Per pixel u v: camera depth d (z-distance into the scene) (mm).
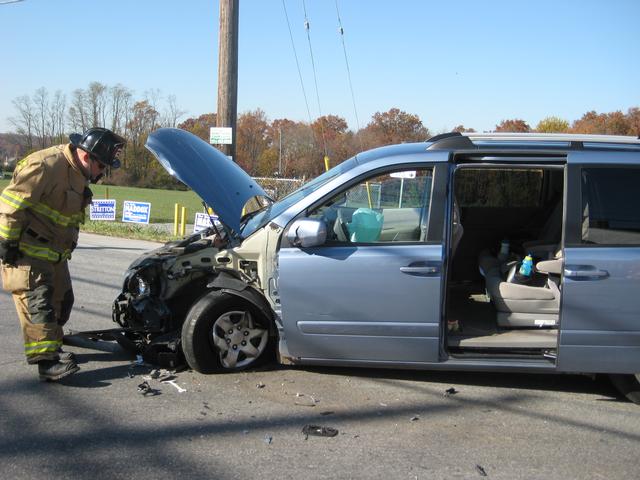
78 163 4492
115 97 84375
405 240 4293
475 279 5824
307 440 3646
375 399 4312
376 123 56500
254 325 4754
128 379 4602
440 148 4367
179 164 4727
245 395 4324
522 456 3520
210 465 3309
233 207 4781
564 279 4109
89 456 3371
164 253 5055
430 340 4262
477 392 4504
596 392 4570
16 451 3410
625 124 53000
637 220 4145
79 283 8359
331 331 4336
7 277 4406
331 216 4406
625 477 3307
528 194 5695
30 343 4402
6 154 93125
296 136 56156
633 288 4066
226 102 11516
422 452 3535
